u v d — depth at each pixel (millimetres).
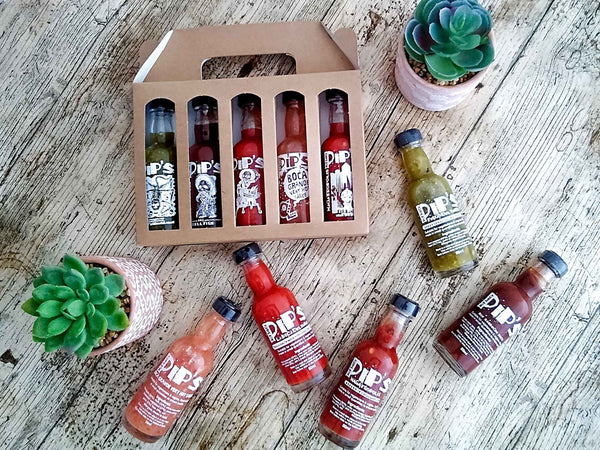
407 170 364
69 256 307
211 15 392
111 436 385
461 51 318
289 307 347
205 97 370
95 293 302
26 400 387
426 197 353
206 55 365
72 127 394
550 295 385
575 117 386
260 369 386
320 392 385
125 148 394
